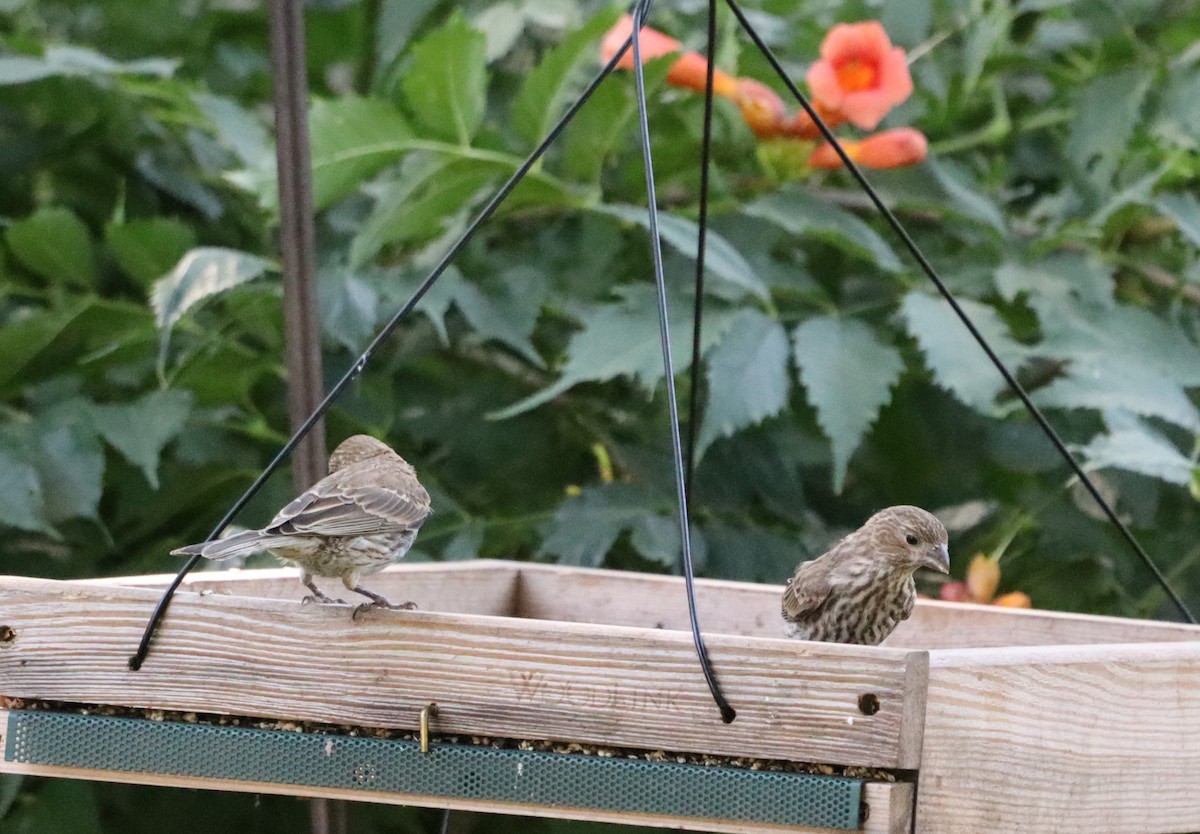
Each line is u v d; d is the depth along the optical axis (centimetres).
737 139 954
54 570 981
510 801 621
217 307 987
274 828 1044
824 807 588
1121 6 990
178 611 652
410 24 1002
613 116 912
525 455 1028
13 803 980
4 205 1063
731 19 970
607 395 1034
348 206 1033
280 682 645
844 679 589
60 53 945
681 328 881
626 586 887
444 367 1043
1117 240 992
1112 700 624
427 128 898
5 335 935
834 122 922
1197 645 657
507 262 991
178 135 1073
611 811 612
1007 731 598
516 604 902
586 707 618
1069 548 980
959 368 864
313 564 734
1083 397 862
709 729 604
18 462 874
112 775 649
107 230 959
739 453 988
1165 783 639
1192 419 861
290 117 812
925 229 1016
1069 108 1017
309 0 1045
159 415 894
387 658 637
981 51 986
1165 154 973
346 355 1010
